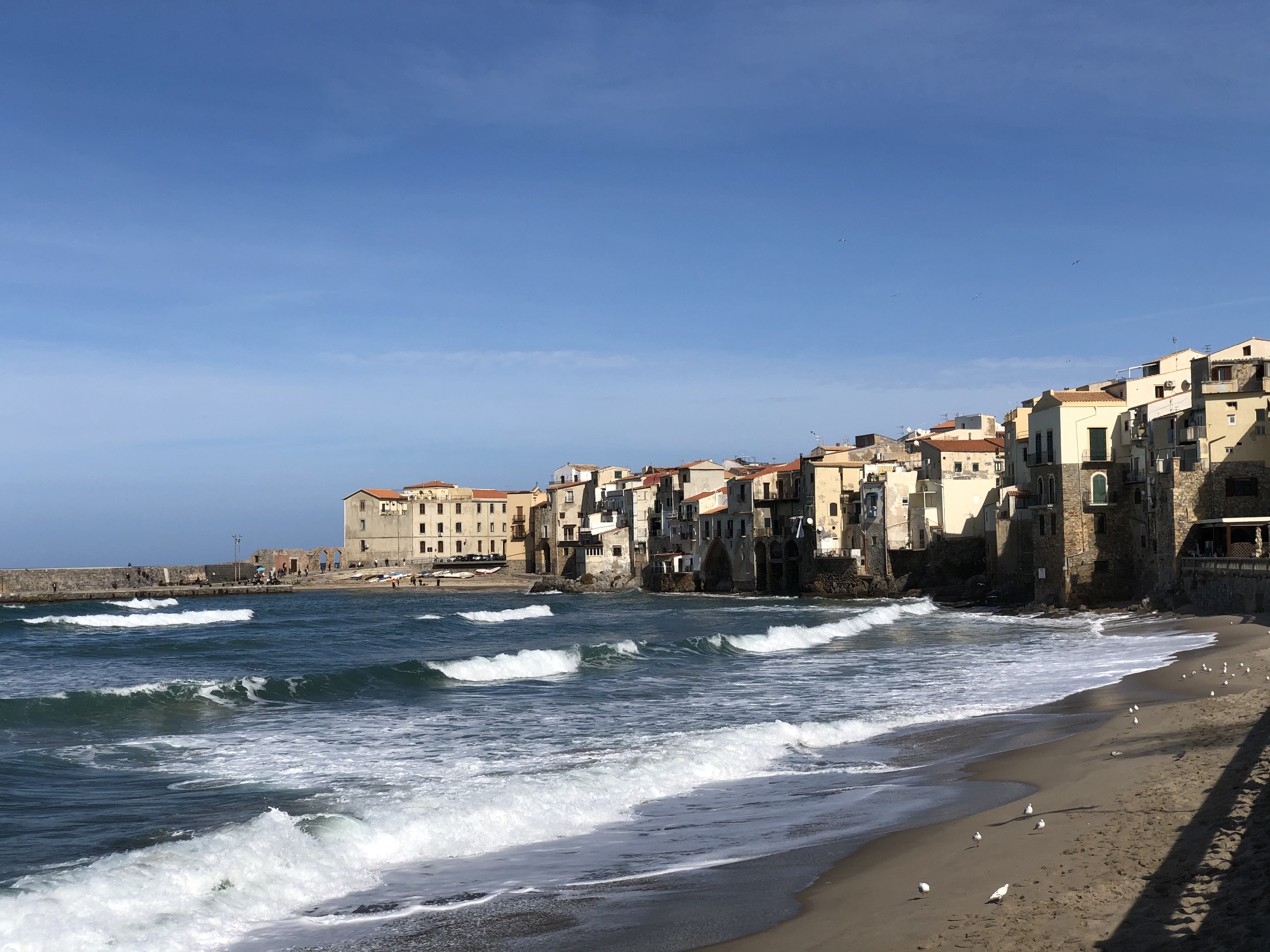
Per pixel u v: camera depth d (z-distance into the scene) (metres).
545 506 190.00
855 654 61.66
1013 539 98.19
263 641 78.31
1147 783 21.12
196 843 19.50
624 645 61.78
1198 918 12.74
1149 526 80.69
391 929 16.16
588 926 15.92
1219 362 77.94
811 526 127.62
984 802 22.62
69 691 48.59
